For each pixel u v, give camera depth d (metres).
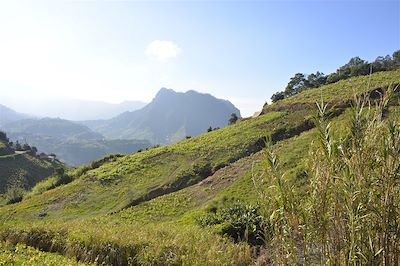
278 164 4.53
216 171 41.34
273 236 4.50
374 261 3.72
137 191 40.50
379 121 4.04
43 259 16.17
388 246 3.80
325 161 4.20
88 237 17.92
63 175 56.75
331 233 3.99
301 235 4.21
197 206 31.83
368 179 3.87
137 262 15.62
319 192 4.11
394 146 3.90
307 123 45.47
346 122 4.25
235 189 30.56
